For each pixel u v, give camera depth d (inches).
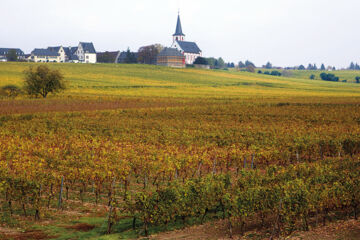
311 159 1620.3
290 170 1052.5
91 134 2062.0
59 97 3954.2
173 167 1247.5
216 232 824.3
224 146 1660.9
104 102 3599.9
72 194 1172.5
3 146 1492.4
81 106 3331.7
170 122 2497.5
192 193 868.6
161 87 5221.5
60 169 1170.6
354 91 5841.5
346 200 786.8
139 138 1843.0
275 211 786.8
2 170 1020.5
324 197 769.6
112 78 5831.7
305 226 775.1
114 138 1845.5
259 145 1625.2
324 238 686.5
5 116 2615.7
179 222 914.7
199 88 5369.1
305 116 2723.9
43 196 1119.6
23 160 1261.1
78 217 976.9
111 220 869.8
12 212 994.1
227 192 894.4
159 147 1684.3
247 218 893.8
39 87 3937.0
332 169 1080.8
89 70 6545.3
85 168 1141.7
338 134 1830.7
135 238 826.2
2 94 4047.7
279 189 808.3
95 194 1176.8
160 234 844.6
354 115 2706.7
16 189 936.9
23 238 824.9
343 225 751.1
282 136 1845.5
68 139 1828.2
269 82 6879.9
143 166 1234.0
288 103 3565.5
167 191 858.8
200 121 2532.0
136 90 4783.5
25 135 1927.9
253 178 965.2
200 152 1494.8
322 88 6294.3
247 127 2255.2
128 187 1203.2
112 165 1181.7
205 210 907.4
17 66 6225.4
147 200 847.1
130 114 2908.5
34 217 965.2
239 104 3538.4
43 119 2578.7
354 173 987.9
